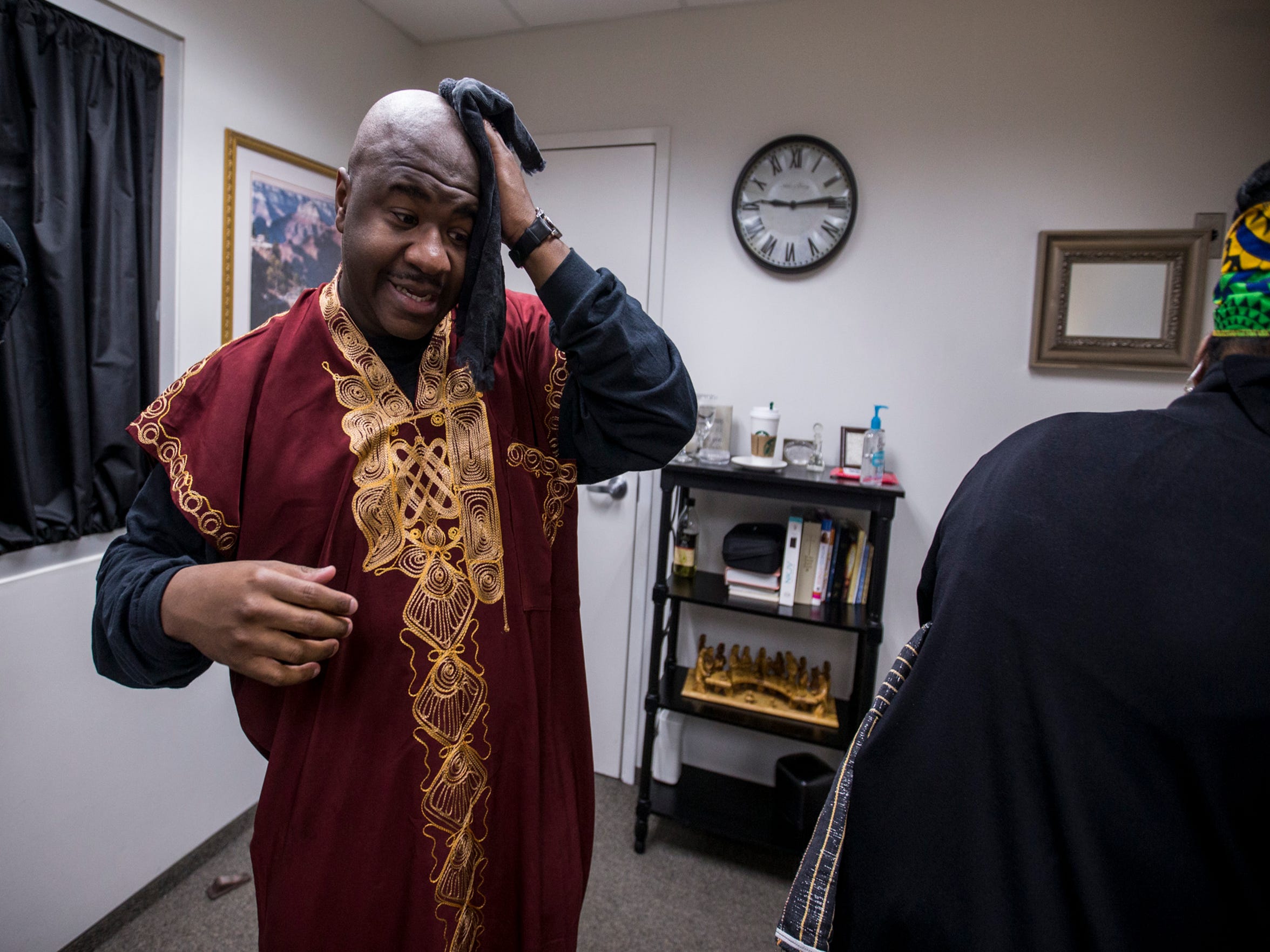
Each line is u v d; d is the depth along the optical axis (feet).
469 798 2.42
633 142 7.52
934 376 6.85
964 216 6.62
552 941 2.65
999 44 6.37
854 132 6.84
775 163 6.98
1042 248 6.34
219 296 5.88
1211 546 1.50
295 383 2.37
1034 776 1.61
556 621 2.81
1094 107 6.19
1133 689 1.50
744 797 7.19
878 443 6.50
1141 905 1.49
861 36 6.74
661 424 2.42
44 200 4.47
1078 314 6.34
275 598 1.94
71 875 5.10
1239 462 1.57
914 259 6.80
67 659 4.97
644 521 7.86
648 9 7.20
